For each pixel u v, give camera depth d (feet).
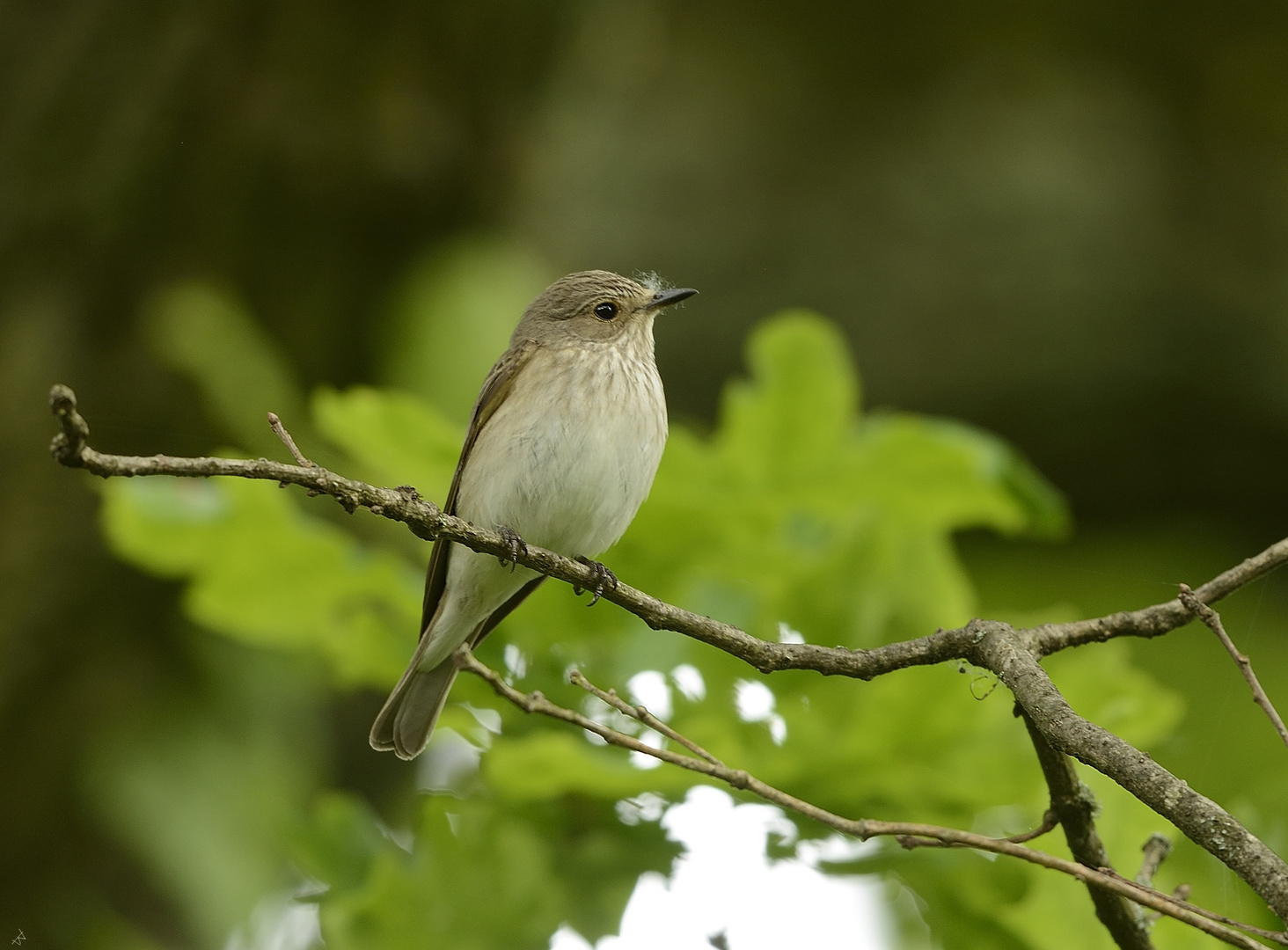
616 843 23.31
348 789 35.17
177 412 35.55
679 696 23.95
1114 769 16.94
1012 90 62.85
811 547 26.63
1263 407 55.93
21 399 35.37
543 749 21.93
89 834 31.96
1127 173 59.82
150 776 32.14
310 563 26.40
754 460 28.40
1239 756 37.58
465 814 23.40
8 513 34.63
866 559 24.35
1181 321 56.75
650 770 22.13
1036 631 20.12
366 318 38.65
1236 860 15.74
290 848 24.41
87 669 33.63
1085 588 52.65
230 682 33.88
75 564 34.27
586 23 46.75
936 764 22.94
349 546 26.45
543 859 22.98
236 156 37.83
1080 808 19.51
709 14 64.80
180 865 30.91
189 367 35.29
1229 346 56.44
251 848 31.68
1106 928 20.84
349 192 38.75
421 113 39.68
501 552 21.03
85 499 34.99
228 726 33.35
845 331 58.95
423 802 23.52
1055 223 58.70
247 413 35.40
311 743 34.24
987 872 23.13
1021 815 23.93
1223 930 16.76
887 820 23.08
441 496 27.78
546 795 22.90
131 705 33.40
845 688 23.57
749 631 23.94
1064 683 24.44
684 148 62.85
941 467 27.96
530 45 41.91
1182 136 61.21
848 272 59.72
